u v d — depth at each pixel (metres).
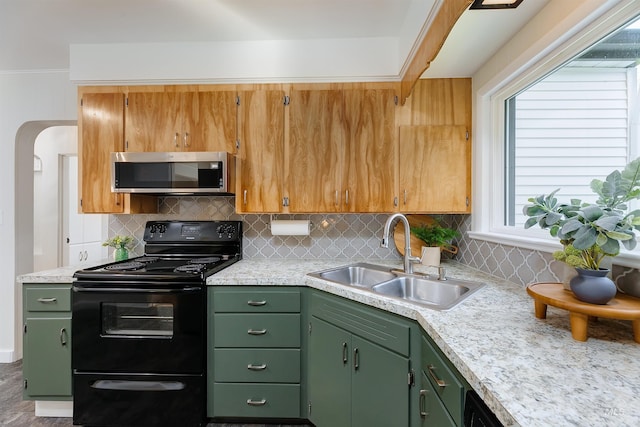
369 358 1.25
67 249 3.34
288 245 2.27
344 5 1.63
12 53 2.07
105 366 1.58
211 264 1.86
